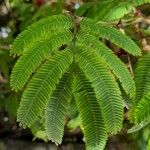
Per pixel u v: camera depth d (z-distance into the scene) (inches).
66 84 22.0
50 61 22.1
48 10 36.0
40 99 21.4
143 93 23.2
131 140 41.6
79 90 21.9
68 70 22.1
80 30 23.7
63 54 22.4
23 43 23.0
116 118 21.1
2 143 61.3
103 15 31.5
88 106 21.7
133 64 27.1
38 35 23.2
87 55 22.3
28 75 21.9
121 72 22.1
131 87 22.1
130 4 31.0
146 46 27.8
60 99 21.8
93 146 21.5
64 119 21.8
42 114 21.7
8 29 55.6
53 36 23.0
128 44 23.5
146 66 24.0
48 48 22.5
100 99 21.3
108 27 23.9
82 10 33.4
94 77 21.6
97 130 21.5
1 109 53.2
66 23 23.7
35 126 31.7
